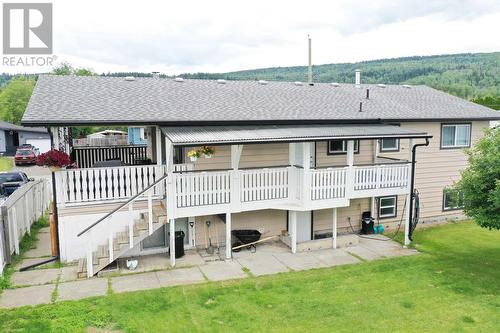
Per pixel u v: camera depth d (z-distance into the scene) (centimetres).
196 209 1145
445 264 1178
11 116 7688
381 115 1498
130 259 1180
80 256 1149
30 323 768
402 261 1204
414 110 1639
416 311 862
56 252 1161
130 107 1239
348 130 1309
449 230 1576
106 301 883
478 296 946
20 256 1185
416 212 1434
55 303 870
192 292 950
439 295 951
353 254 1276
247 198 1209
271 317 829
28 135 4919
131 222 1075
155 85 1520
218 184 1166
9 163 3769
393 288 992
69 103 1198
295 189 1262
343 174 1288
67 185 1135
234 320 813
